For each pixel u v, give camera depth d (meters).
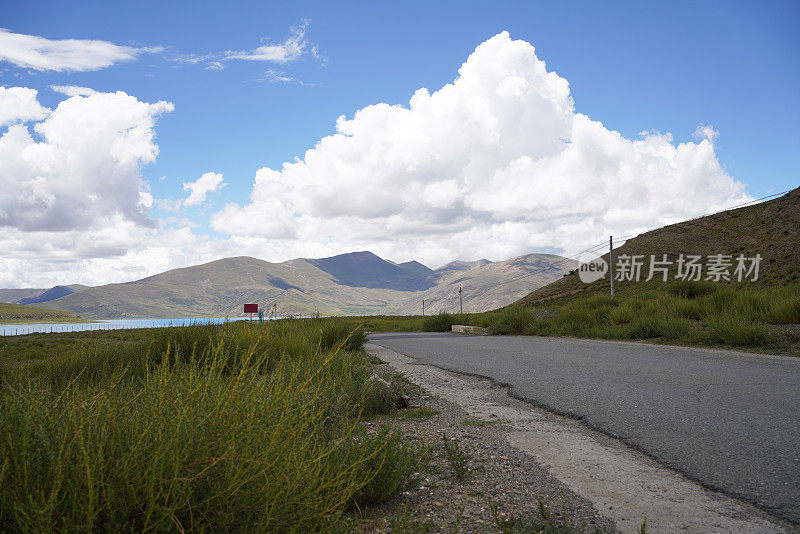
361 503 3.31
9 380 3.06
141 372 7.28
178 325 9.97
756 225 89.88
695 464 3.99
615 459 4.23
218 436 2.38
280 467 2.41
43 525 1.80
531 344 16.16
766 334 12.28
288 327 13.62
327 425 4.64
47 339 25.56
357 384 6.73
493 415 6.12
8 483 2.03
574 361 10.90
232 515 2.18
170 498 2.13
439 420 5.91
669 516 3.02
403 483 3.47
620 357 11.36
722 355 11.05
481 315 34.78
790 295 17.39
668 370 9.04
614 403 6.40
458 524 2.93
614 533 2.77
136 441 2.26
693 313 19.38
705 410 5.81
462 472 3.79
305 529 2.44
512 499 3.34
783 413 5.57
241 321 11.34
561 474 3.86
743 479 3.62
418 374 9.98
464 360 12.08
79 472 1.98
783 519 2.95
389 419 6.02
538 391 7.50
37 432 2.18
